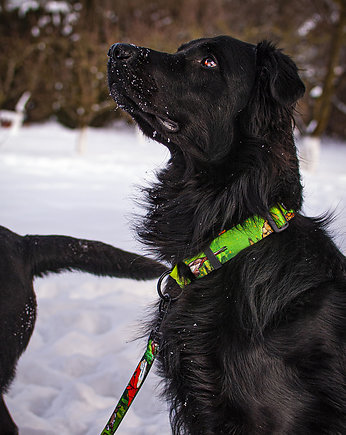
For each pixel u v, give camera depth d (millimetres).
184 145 2264
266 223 2102
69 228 6754
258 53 2248
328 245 2199
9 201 8688
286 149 2162
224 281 2072
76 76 21234
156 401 3156
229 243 2109
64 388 3260
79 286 4859
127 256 2738
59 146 21359
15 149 19047
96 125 31125
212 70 2205
